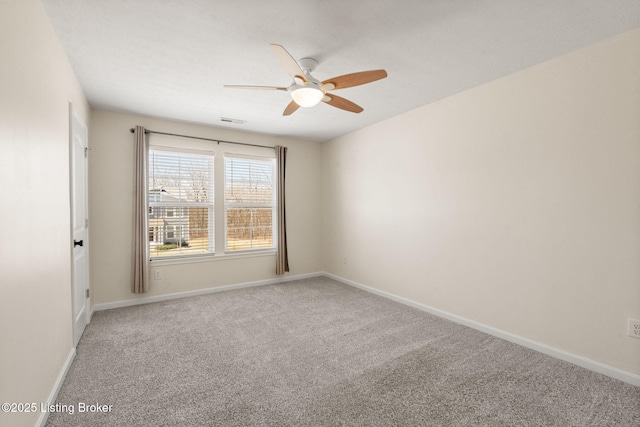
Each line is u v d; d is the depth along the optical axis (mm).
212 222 4402
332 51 2303
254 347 2641
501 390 2016
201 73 2674
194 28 2018
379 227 4203
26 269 1487
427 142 3490
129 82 2844
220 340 2777
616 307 2131
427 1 1751
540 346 2525
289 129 4512
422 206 3568
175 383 2094
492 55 2367
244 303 3859
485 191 2916
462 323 3145
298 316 3398
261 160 4852
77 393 1972
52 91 1953
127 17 1895
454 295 3230
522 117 2621
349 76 2086
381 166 4141
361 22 1953
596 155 2203
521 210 2645
